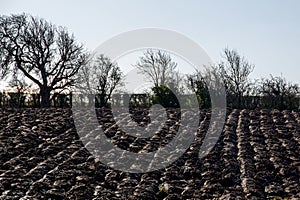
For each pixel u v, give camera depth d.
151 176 10.55
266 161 12.01
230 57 36.53
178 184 10.08
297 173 11.07
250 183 10.02
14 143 13.28
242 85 36.50
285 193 9.60
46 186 9.39
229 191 9.55
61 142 13.71
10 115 18.73
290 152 13.30
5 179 9.76
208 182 10.27
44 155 12.15
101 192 9.16
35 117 18.28
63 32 38.03
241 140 14.91
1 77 37.50
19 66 37.69
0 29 37.25
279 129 17.22
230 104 30.98
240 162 11.99
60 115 19.00
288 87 33.91
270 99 30.52
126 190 9.45
